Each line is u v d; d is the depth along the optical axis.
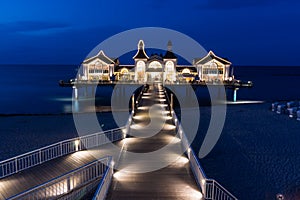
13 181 10.57
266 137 22.59
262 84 89.56
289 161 16.86
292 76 151.50
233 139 21.89
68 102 43.88
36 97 50.34
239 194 12.66
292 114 32.41
